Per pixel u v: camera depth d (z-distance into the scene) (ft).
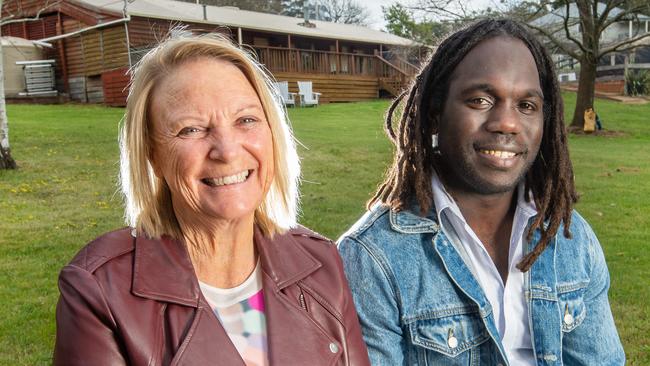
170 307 5.15
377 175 33.04
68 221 23.11
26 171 32.42
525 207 7.04
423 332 6.75
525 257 6.87
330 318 5.81
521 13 59.21
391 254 6.86
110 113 62.18
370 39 97.50
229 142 5.27
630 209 25.68
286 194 6.07
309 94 80.28
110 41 71.82
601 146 50.70
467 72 6.62
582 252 7.33
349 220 23.02
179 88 5.31
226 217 5.36
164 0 87.35
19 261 18.42
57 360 4.90
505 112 6.52
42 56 77.51
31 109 65.26
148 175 5.57
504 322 6.95
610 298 15.93
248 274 5.77
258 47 79.30
